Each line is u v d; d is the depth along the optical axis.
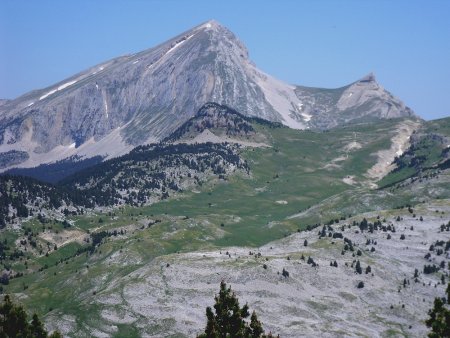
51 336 117.06
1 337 115.50
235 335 116.38
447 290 101.94
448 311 99.44
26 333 117.88
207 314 118.06
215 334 114.81
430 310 102.31
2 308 118.88
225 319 118.06
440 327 99.38
